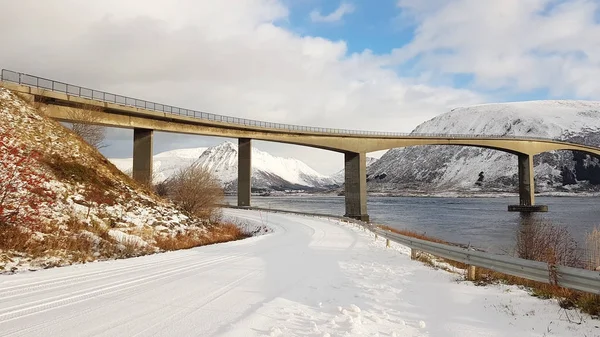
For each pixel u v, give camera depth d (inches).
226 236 1103.0
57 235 598.2
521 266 332.2
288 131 2573.8
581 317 255.4
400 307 288.5
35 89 1235.9
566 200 5098.4
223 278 384.5
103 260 555.5
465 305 293.1
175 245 792.9
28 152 815.7
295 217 1893.5
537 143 3927.2
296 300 300.7
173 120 1937.7
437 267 484.7
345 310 271.0
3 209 586.2
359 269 460.8
